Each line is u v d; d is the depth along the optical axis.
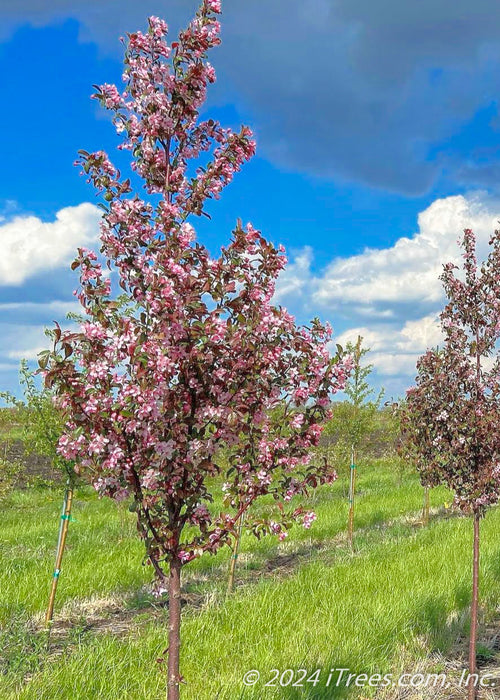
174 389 3.63
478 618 7.64
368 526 14.37
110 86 4.02
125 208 3.78
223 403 3.69
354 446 13.70
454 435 6.24
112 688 5.33
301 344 3.89
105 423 3.49
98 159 3.81
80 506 15.98
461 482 6.26
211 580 9.90
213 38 4.09
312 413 4.04
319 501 16.56
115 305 3.64
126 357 3.56
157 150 4.02
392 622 6.86
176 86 4.02
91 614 8.10
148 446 3.59
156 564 3.82
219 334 3.47
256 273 3.87
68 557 10.15
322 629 6.64
